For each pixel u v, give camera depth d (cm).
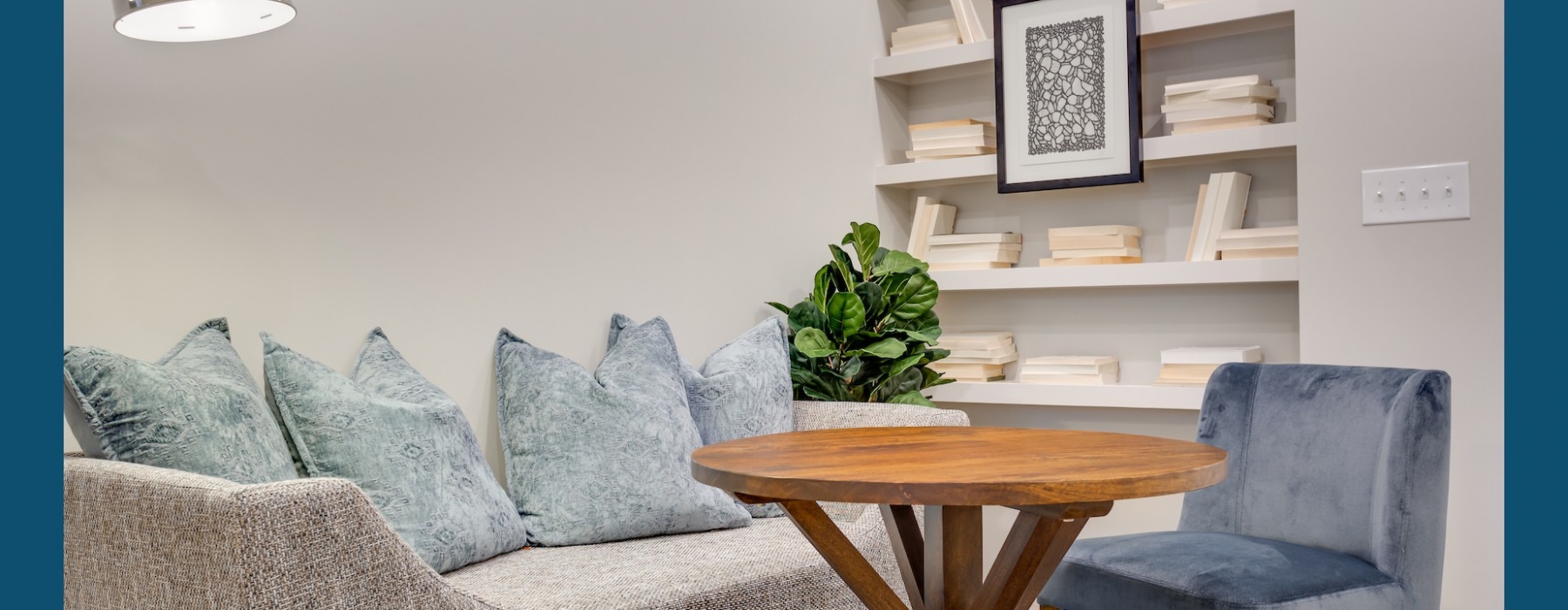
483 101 274
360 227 247
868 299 347
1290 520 237
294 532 149
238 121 226
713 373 295
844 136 397
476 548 221
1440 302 290
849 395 345
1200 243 350
